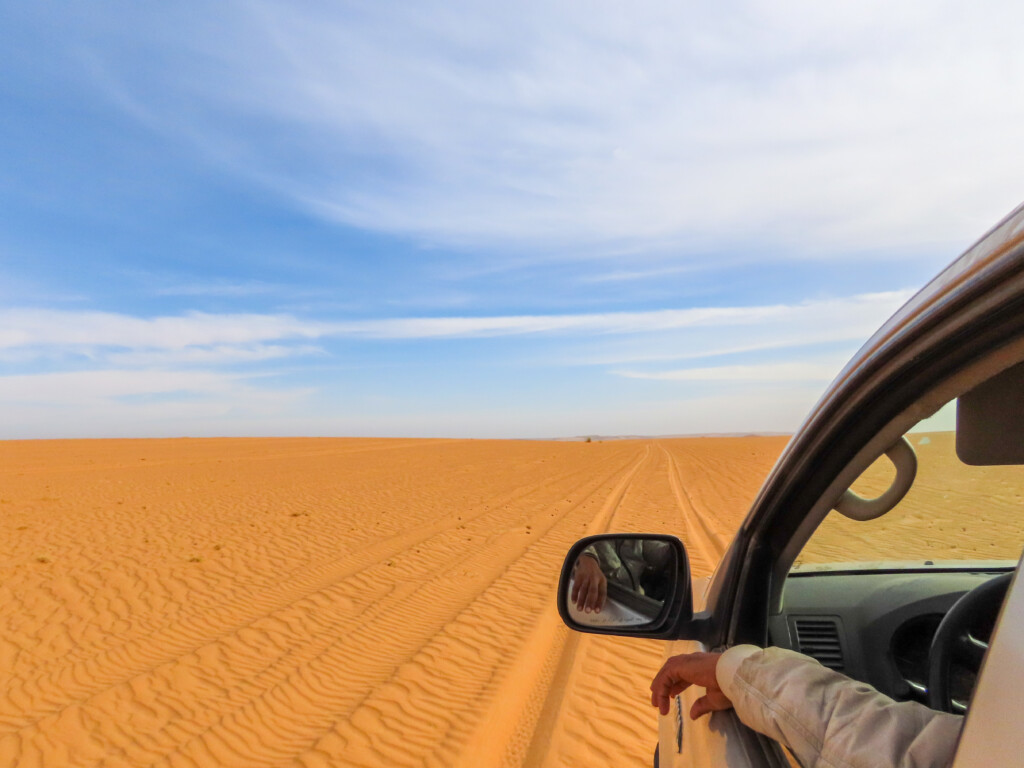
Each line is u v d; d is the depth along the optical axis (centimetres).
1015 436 104
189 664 550
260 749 416
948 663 147
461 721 448
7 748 415
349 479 2080
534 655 565
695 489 1720
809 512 147
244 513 1304
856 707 95
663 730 212
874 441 122
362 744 421
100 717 457
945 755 80
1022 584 68
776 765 118
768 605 162
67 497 1505
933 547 135
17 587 750
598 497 1609
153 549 952
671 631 179
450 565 888
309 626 645
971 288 80
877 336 107
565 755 400
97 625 641
